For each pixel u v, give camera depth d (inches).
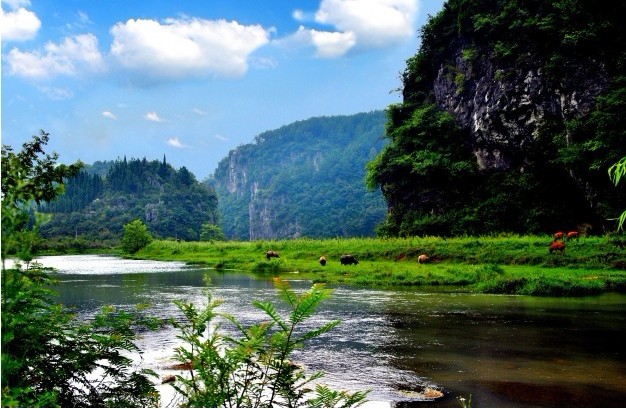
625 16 1487.5
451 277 921.5
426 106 2229.3
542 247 1151.0
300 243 1718.8
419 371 325.4
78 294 753.0
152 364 323.0
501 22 1828.2
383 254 1363.2
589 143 1438.2
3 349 120.4
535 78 1720.0
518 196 1774.1
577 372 323.3
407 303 652.1
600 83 1526.8
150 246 2635.3
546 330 465.1
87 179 7268.7
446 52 2167.8
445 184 1996.8
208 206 7618.1
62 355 142.4
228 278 1056.2
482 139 1921.8
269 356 133.6
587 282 768.9
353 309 599.2
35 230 106.7
